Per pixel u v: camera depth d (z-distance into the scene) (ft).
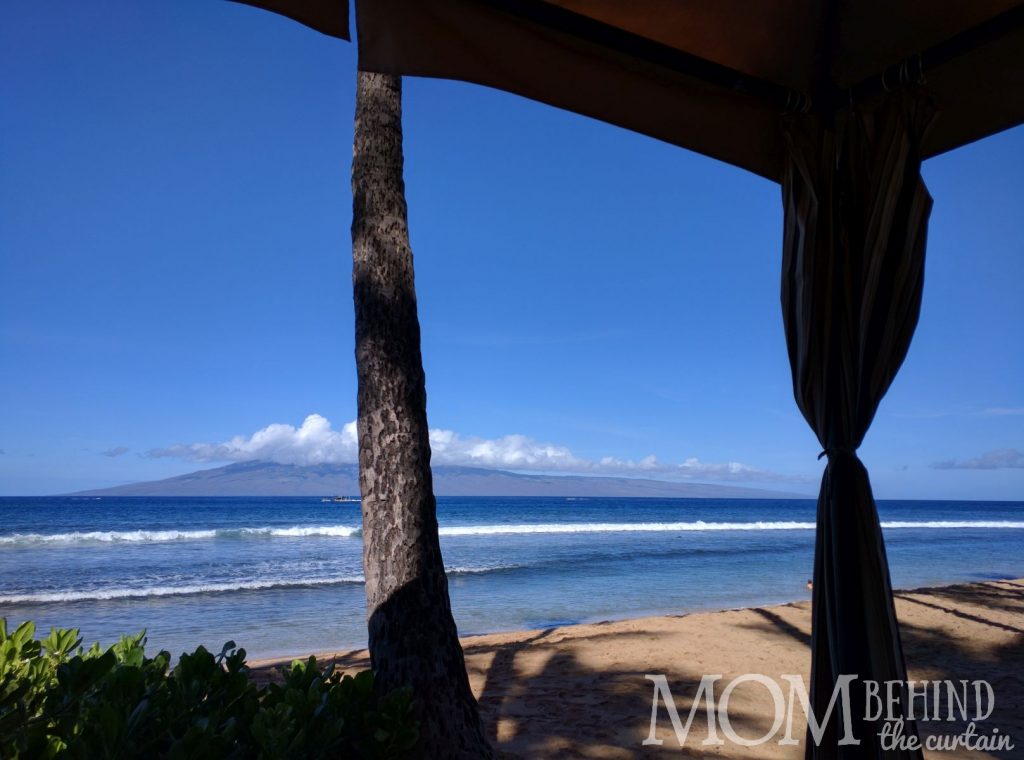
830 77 8.42
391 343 11.57
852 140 8.47
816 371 8.02
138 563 67.05
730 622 29.66
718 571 61.05
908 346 7.73
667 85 7.89
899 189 7.80
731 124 8.38
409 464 11.19
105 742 6.46
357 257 12.02
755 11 7.41
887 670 7.19
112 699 7.36
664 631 27.61
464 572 59.47
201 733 6.53
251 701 8.31
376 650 10.62
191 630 34.47
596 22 6.76
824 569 7.69
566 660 22.74
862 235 8.21
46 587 50.03
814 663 7.71
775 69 8.23
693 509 344.49
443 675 10.61
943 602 33.50
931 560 74.38
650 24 7.38
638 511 295.28
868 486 7.71
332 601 43.70
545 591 48.32
